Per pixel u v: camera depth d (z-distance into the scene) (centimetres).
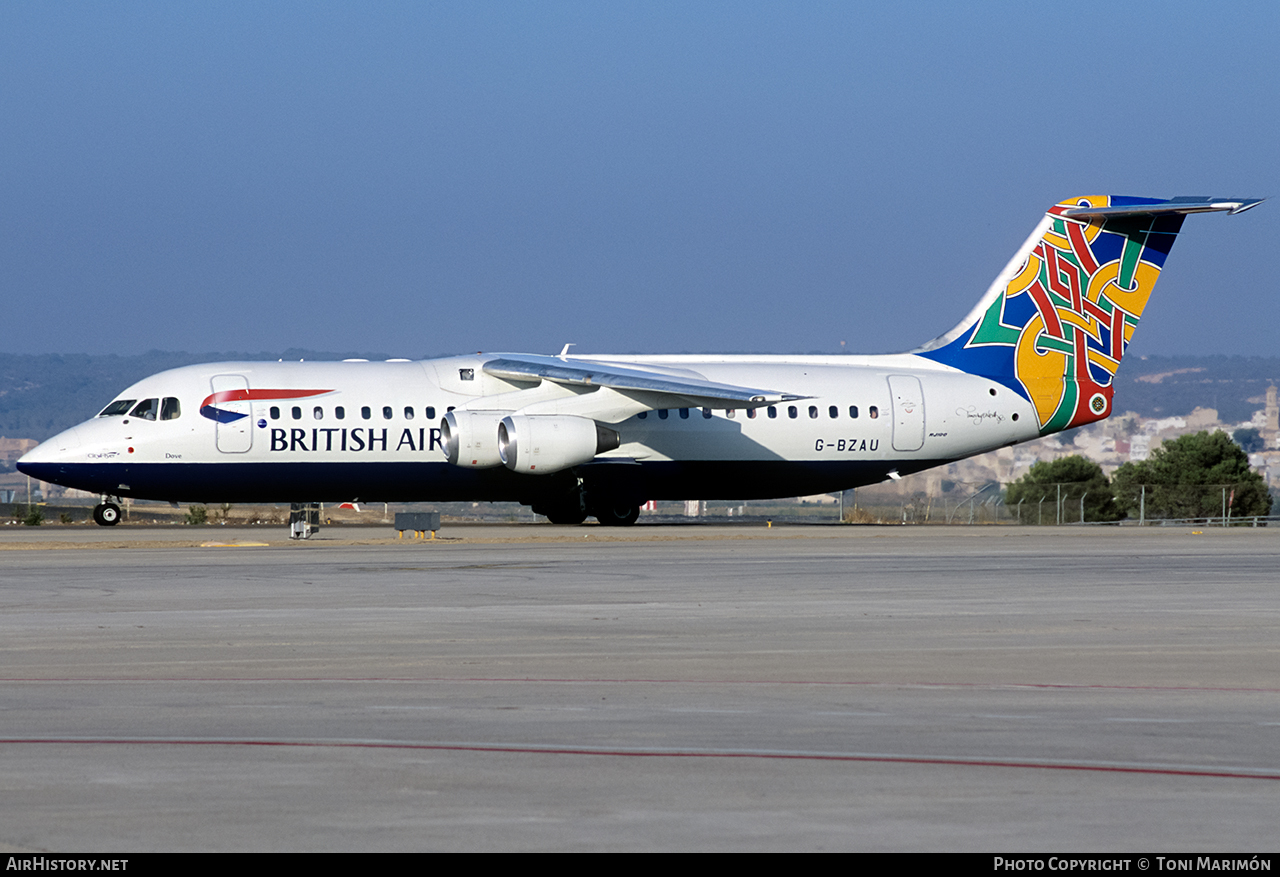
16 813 2347
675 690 3647
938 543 9950
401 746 2895
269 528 12875
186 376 11362
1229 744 2927
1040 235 12581
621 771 2659
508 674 3925
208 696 3544
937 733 3045
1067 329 12656
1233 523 16212
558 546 9519
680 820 2306
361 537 10950
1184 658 4238
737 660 4194
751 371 12331
